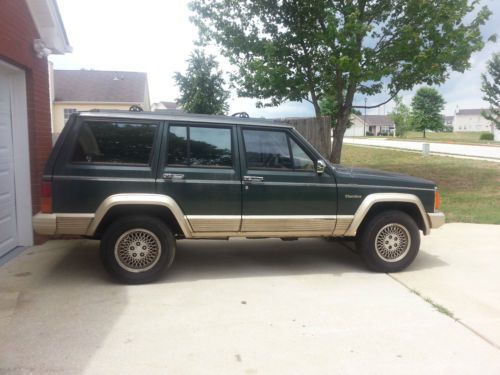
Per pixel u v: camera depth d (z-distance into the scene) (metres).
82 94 34.16
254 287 5.20
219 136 5.35
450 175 15.03
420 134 78.06
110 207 4.95
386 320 4.34
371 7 10.66
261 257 6.47
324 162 5.51
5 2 5.53
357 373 3.39
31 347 3.69
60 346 3.72
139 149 5.13
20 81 6.43
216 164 5.32
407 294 5.04
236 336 3.96
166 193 5.12
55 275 5.45
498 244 7.23
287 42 10.72
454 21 10.23
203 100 18.06
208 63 18.39
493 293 5.09
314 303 4.75
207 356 3.61
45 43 6.67
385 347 3.80
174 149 5.22
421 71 10.36
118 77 36.66
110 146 5.07
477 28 10.48
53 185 4.89
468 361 3.59
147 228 5.11
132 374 3.33
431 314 4.49
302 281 5.44
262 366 3.47
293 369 3.44
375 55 10.40
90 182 4.95
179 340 3.87
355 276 5.66
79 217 4.94
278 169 5.48
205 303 4.69
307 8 10.22
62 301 4.66
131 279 5.14
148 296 4.84
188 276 5.54
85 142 5.02
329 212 5.59
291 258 6.45
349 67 9.48
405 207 6.00
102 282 5.23
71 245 6.76
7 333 3.93
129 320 4.24
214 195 5.25
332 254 6.69
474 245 7.18
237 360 3.56
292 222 5.50
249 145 5.43
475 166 17.19
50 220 4.87
